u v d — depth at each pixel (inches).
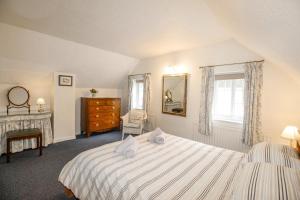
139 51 159.8
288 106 102.1
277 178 44.4
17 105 139.4
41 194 79.5
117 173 57.6
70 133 165.6
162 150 82.8
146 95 182.7
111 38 124.6
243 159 70.7
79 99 188.1
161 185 52.2
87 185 61.1
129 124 169.2
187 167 65.5
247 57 116.7
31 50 124.2
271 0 31.2
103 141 163.5
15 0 74.1
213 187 52.4
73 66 156.9
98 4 76.9
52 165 109.0
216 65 131.9
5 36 107.7
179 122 157.6
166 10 81.0
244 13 48.2
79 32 113.5
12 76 134.0
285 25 38.1
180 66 156.6
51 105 157.1
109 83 206.2
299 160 61.1
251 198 37.0
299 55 52.2
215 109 137.6
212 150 84.9
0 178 92.0
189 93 150.2
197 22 94.1
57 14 87.5
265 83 109.7
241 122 122.6
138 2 74.5
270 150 70.0
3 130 123.4
